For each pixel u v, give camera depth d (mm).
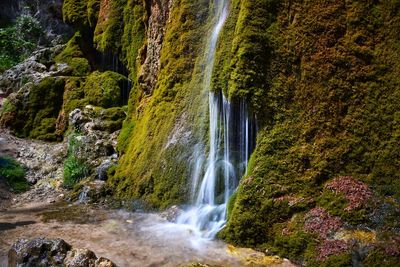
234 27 6047
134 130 8156
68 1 13367
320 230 4816
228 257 5016
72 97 10633
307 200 5102
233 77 5656
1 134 10359
